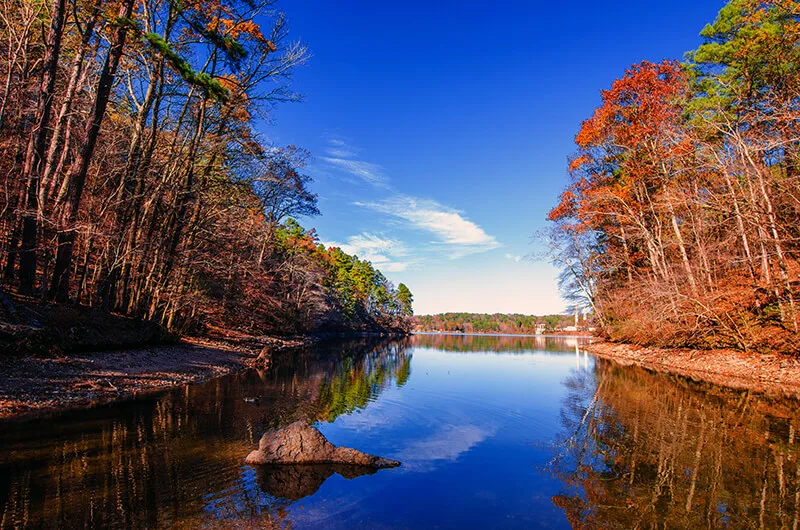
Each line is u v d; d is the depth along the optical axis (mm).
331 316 65375
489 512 5570
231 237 25219
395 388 15820
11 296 12844
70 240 14789
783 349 16578
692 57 25891
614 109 25406
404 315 126875
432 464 7496
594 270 35312
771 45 19781
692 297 21047
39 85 15055
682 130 21031
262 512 5340
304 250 54375
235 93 19891
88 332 13828
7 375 10062
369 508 5617
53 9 14242
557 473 7059
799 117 15914
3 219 15250
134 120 18406
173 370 15375
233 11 18438
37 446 7121
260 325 37031
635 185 27234
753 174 18109
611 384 16828
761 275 19500
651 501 5934
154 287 20000
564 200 32125
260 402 11984
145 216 18359
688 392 14367
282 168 24406
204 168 20844
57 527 4609
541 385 16859
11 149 15219
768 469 7098
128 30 14383
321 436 7766
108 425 8578
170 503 5395
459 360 29516
